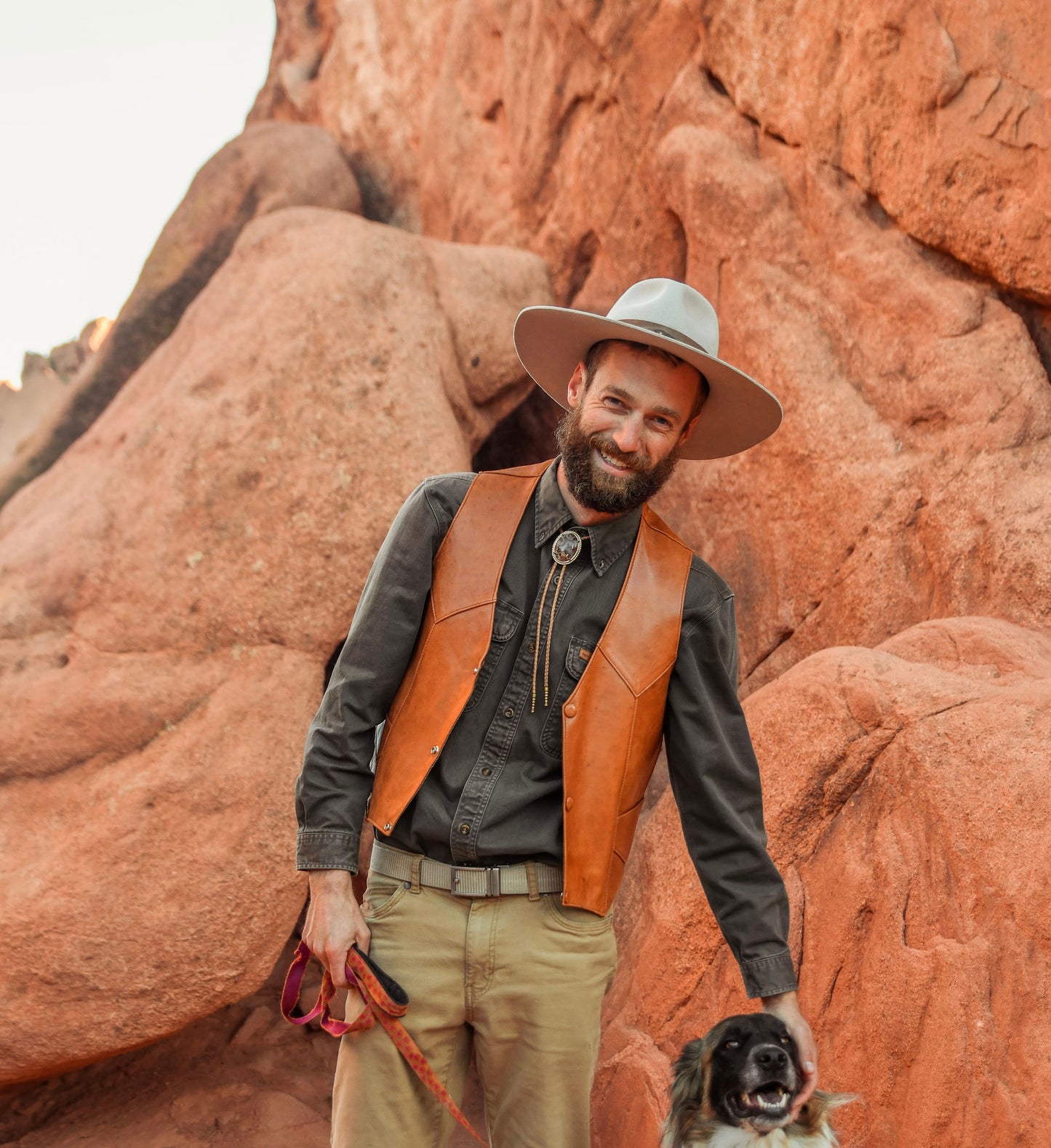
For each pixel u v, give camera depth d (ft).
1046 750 9.43
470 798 6.79
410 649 7.14
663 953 12.14
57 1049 12.62
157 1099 14.53
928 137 14.25
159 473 15.55
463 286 18.37
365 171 28.09
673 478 17.31
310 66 32.14
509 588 7.10
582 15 19.11
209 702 14.24
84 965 12.59
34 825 13.46
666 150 17.20
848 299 15.15
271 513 15.15
